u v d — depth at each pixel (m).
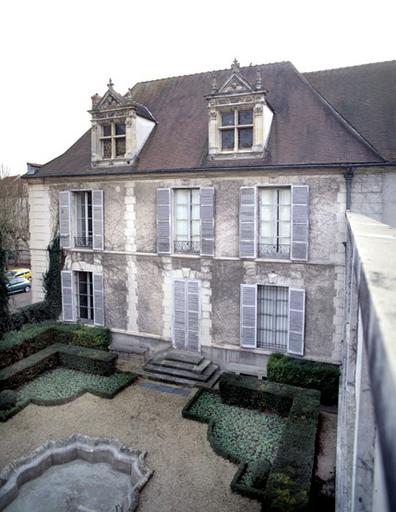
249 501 8.11
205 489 8.48
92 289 17.23
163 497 8.25
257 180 13.41
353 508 2.86
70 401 12.27
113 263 16.00
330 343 13.04
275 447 9.94
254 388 11.76
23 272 31.17
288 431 9.51
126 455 9.62
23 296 28.73
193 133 15.54
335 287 12.80
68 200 16.48
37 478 9.29
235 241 13.96
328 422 11.12
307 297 13.20
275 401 11.52
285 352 13.77
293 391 11.57
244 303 13.95
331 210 12.64
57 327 16.34
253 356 14.17
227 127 13.88
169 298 15.19
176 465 9.30
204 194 14.08
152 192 15.05
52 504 8.47
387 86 14.52
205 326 14.73
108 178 15.62
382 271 1.62
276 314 14.12
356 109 14.23
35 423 11.06
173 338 15.23
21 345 14.49
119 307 16.12
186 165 14.37
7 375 12.70
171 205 14.77
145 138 16.00
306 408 10.54
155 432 10.68
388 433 0.62
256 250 13.62
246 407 11.95
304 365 12.70
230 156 13.84
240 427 10.88
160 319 15.45
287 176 13.04
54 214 17.00
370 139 13.03
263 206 13.82
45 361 14.23
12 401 11.52
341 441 6.82
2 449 9.85
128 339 16.14
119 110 15.26
